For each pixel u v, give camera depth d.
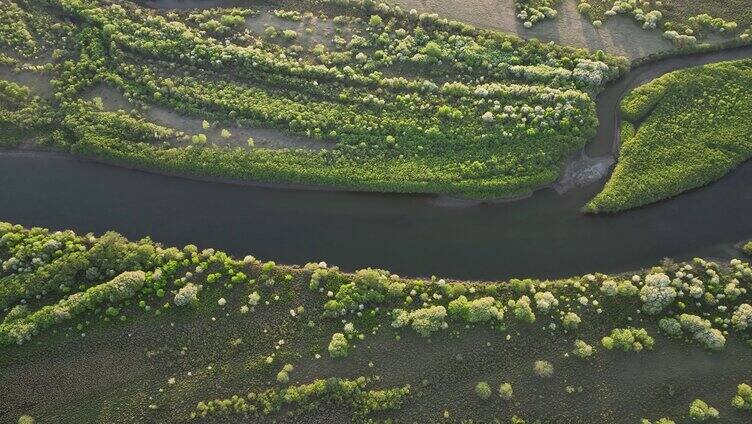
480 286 89.50
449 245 94.19
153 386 82.19
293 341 84.88
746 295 87.00
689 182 96.06
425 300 87.69
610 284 87.50
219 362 83.56
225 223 96.12
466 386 81.81
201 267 89.56
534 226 95.25
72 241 92.00
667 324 84.38
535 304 87.00
